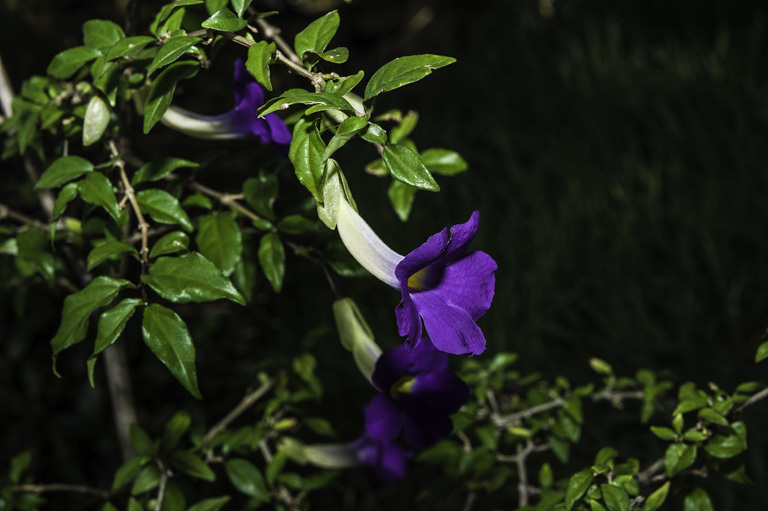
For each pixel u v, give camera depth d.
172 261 0.67
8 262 0.85
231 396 1.31
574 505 0.72
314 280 1.48
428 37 2.90
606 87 1.95
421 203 1.67
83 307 0.67
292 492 0.93
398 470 0.83
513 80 2.18
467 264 0.67
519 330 1.37
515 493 1.05
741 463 0.73
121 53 0.67
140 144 1.21
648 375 0.82
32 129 0.74
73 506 1.18
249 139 0.72
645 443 1.15
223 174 1.28
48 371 1.25
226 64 1.43
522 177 1.70
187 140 1.26
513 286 1.45
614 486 0.70
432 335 0.65
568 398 0.81
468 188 1.74
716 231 1.46
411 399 0.72
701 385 1.22
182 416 0.79
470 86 2.21
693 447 0.72
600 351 1.35
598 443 1.14
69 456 1.21
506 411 0.85
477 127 1.97
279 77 1.17
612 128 1.82
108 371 0.85
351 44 3.03
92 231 0.76
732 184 1.54
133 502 0.76
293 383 0.87
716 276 1.38
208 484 1.15
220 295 0.67
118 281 0.68
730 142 1.62
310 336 0.85
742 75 1.84
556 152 1.78
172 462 0.77
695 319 1.35
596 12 2.41
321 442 1.22
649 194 1.56
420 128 2.02
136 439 0.78
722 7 2.16
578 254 1.53
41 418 1.23
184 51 0.65
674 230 1.54
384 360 0.70
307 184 0.64
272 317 1.43
